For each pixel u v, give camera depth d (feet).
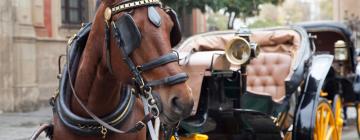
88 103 11.28
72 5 55.47
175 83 9.34
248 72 21.52
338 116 26.37
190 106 9.30
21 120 41.27
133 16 9.73
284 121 19.79
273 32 22.34
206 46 21.43
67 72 12.00
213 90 17.88
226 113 18.12
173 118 9.39
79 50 11.91
